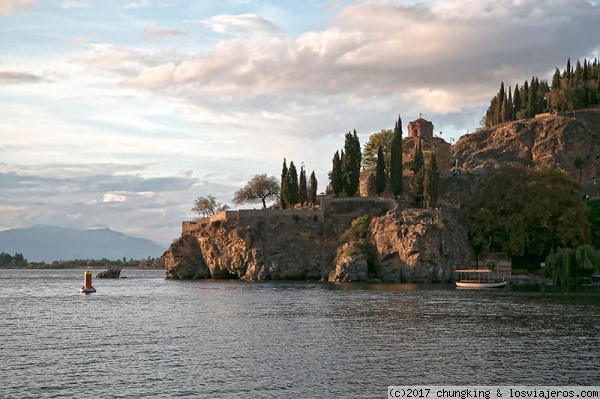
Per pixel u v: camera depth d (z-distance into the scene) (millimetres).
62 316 86188
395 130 180125
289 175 185000
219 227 184375
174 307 96812
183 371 50312
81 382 47125
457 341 62781
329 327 72188
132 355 56500
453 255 158750
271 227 176750
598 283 142875
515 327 71562
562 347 59562
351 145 181000
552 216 166875
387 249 160125
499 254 159875
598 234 166500
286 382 47000
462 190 185375
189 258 199125
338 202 177375
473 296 111562
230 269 181000
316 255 173125
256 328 71875
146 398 43125
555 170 173250
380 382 47125
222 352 57625
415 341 62812
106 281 199500
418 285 145125
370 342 62312
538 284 148500
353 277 158250
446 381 47562
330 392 44594
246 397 43375
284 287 140625
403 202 176625
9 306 102500
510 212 169750
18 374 49469
